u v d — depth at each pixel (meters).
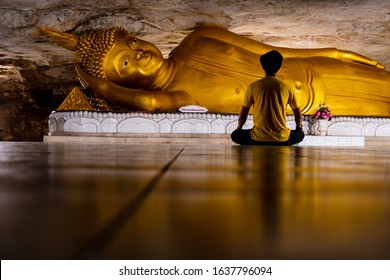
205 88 11.51
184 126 10.98
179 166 1.97
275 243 0.55
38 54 14.09
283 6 10.69
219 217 0.73
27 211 0.78
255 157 2.83
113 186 1.19
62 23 11.64
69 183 1.25
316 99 11.70
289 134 6.19
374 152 3.90
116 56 11.28
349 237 0.58
